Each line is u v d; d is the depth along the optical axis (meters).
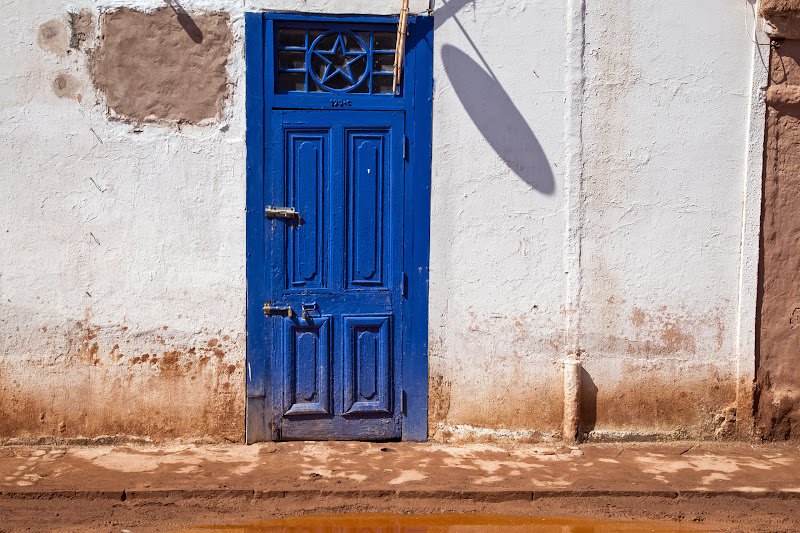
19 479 4.49
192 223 4.98
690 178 5.21
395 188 5.09
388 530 4.17
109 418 5.05
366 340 5.17
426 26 5.02
